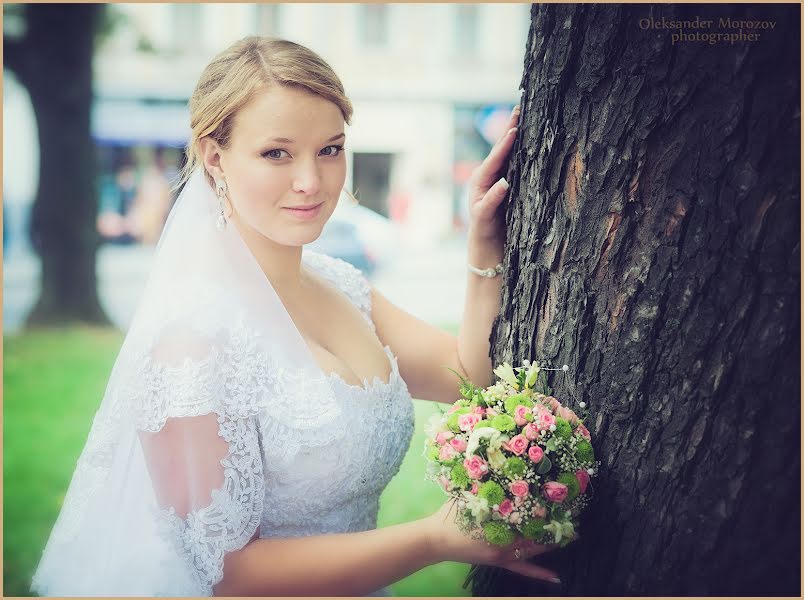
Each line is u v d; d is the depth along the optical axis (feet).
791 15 5.42
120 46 61.00
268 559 6.36
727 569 5.89
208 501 6.30
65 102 32.48
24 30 32.40
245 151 6.59
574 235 6.57
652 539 6.11
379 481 7.35
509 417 6.17
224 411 6.37
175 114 62.59
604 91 6.22
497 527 6.02
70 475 16.66
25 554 13.34
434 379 8.44
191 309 6.55
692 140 5.74
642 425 6.14
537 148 6.96
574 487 6.06
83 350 27.30
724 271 5.68
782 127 5.46
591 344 6.47
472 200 7.97
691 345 5.83
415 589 12.55
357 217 37.81
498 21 64.69
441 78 64.69
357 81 64.13
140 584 6.60
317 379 6.72
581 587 6.56
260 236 7.12
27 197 53.36
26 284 41.14
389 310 8.67
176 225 6.95
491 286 8.09
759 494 5.73
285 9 62.90
